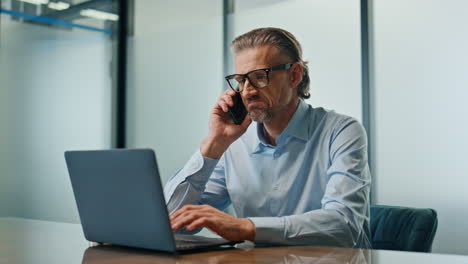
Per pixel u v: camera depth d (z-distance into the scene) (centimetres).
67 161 119
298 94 183
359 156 159
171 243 100
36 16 428
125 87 480
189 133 428
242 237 115
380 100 325
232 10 400
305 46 357
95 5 466
